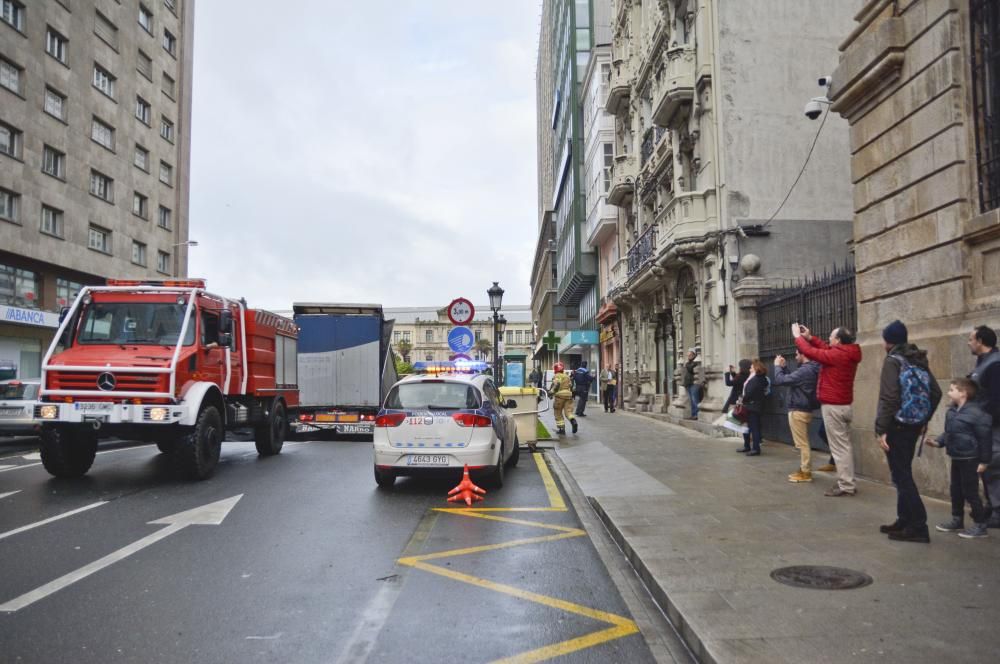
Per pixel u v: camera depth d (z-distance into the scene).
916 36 8.03
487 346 99.44
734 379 13.62
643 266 21.19
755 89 16.27
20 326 29.00
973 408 5.96
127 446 15.28
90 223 32.91
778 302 13.83
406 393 9.58
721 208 16.09
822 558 5.45
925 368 5.91
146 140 37.94
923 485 7.87
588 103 39.06
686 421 17.91
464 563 5.91
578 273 42.97
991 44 7.21
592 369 42.97
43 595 4.99
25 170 28.47
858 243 9.34
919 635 3.88
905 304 8.31
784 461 11.17
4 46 27.41
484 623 4.50
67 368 9.65
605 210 33.88
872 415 8.95
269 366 13.73
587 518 7.73
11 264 28.34
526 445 14.41
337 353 17.66
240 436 16.34
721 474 9.93
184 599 4.93
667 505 7.75
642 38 23.16
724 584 4.86
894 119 8.48
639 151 25.17
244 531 7.00
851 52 9.12
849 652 3.68
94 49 33.22
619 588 5.24
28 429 15.02
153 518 7.57
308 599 4.95
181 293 10.73
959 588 4.66
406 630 4.37
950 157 7.49
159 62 39.41
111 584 5.25
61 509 8.02
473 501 8.76
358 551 6.27
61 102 31.03
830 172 16.17
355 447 15.60
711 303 16.55
